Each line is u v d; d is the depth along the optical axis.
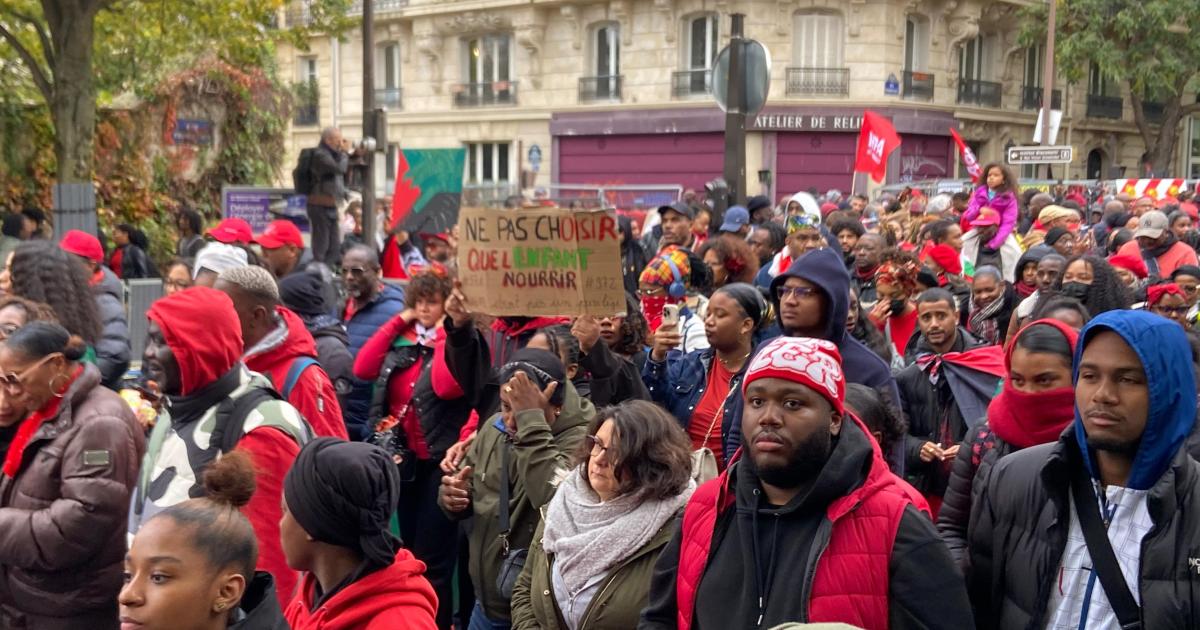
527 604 3.82
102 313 6.09
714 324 4.79
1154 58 31.30
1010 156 17.11
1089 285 5.72
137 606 2.45
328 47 36.09
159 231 16.25
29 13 14.25
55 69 13.61
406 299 5.84
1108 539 2.64
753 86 9.41
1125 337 2.57
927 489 4.63
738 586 2.77
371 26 12.31
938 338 5.06
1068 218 10.38
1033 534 2.80
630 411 3.57
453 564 5.43
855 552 2.64
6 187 15.18
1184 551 2.54
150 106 16.52
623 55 30.69
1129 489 2.62
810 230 7.41
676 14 29.55
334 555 2.79
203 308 3.59
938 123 29.88
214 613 2.52
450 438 5.24
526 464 4.05
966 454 3.61
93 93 13.79
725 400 4.50
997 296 6.93
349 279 6.76
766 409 2.70
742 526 2.78
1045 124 25.41
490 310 4.49
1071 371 3.37
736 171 9.55
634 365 5.09
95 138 15.76
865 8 28.39
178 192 16.92
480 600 4.32
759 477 2.75
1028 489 2.85
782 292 4.39
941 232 8.49
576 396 4.36
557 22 31.64
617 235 4.33
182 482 3.53
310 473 2.75
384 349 5.80
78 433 3.73
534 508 4.13
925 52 29.73
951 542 3.53
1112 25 31.75
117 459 3.76
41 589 3.76
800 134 29.09
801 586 2.65
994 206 10.27
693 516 2.95
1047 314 4.43
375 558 2.76
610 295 4.35
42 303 4.86
